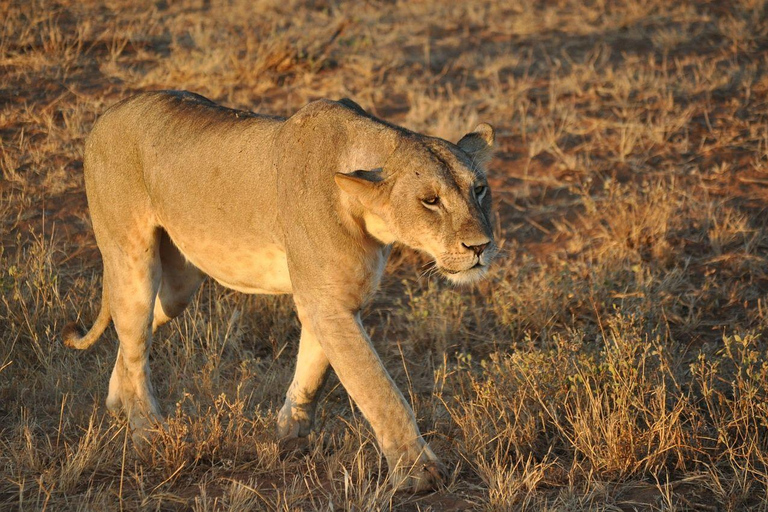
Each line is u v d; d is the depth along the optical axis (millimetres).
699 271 13031
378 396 7719
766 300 11969
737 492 7652
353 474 8164
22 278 12164
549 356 9484
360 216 7734
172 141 9031
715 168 15586
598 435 8312
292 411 8961
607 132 17328
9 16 21734
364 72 20141
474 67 20938
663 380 9023
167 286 10023
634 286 12391
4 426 9438
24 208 14625
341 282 7852
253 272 8836
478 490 7879
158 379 10773
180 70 19484
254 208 8406
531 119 17766
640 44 21797
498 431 8672
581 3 24562
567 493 7711
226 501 7734
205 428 8828
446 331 11602
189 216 8859
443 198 7355
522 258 13672
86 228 14219
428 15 24547
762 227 13758
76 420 9500
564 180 15773
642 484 7930
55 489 7977
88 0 23531
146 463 8555
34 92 18625
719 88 18750
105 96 18516
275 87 19344
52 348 10852
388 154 7629
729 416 8906
